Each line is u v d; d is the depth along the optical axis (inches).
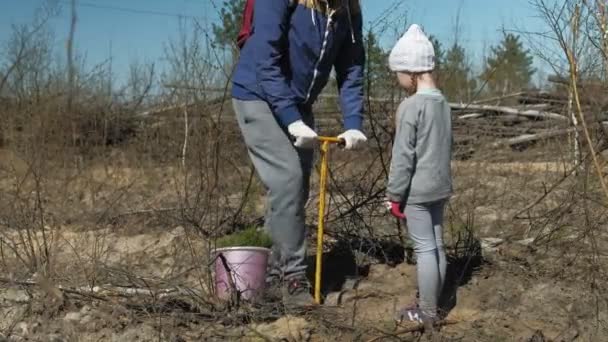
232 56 230.2
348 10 175.2
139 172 375.2
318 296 176.9
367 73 213.0
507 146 462.9
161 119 415.2
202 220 231.3
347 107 179.8
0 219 243.8
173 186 325.1
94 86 429.1
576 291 186.2
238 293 173.6
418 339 163.0
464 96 407.8
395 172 167.2
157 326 166.4
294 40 170.6
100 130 450.0
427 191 166.6
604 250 209.0
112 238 243.0
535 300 182.2
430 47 170.1
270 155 173.2
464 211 258.4
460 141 434.6
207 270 182.2
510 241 219.9
